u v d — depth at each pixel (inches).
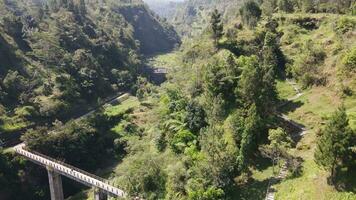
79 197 3976.4
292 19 4520.2
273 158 2459.4
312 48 3545.8
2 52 5561.0
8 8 7657.5
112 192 3129.9
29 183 4077.3
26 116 4845.0
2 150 4133.9
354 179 1996.8
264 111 2785.4
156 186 2866.6
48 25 7150.6
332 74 3147.1
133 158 3235.7
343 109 2027.6
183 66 4832.7
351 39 3481.8
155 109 4512.8
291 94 3277.6
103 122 5162.4
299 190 2153.1
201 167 2455.7
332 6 4650.6
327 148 1991.9
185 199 2469.2
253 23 4638.3
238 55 4097.0
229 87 3097.9
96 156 4648.1
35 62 5900.6
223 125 2891.2
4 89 5039.4
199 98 3312.0
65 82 5669.3
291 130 2755.9
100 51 7249.0
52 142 4352.9
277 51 3794.3
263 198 2279.8
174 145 3095.5
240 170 2517.2
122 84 6727.4
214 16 4357.8
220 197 2351.1
